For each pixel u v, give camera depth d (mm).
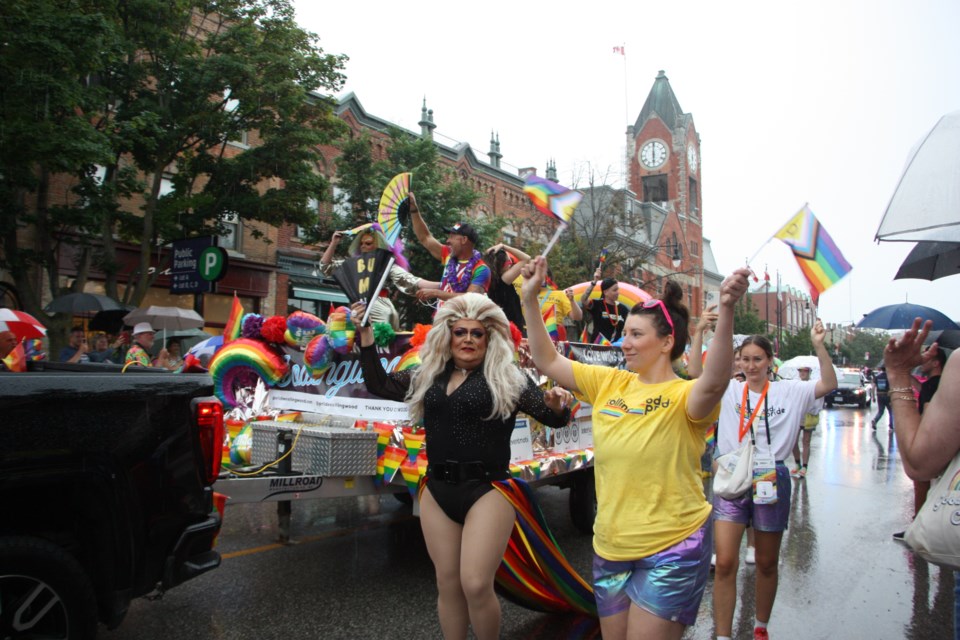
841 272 2559
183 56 15477
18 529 3172
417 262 20234
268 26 16344
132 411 3340
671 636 2707
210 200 16219
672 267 48188
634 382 3010
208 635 4148
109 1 12914
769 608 4109
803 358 14727
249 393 5688
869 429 20828
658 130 57875
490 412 3162
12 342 5289
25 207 13570
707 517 2824
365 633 4203
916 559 6281
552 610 3973
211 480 3672
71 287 15805
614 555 2836
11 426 2988
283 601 4738
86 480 3176
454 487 3162
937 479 2680
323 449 4750
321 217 21516
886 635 4496
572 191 2982
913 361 2771
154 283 18984
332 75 16766
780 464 4078
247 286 21500
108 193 13922
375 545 6195
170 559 3422
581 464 6105
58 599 3072
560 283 25406
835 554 6434
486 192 31250
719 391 2658
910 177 2717
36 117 11219
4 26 10484
